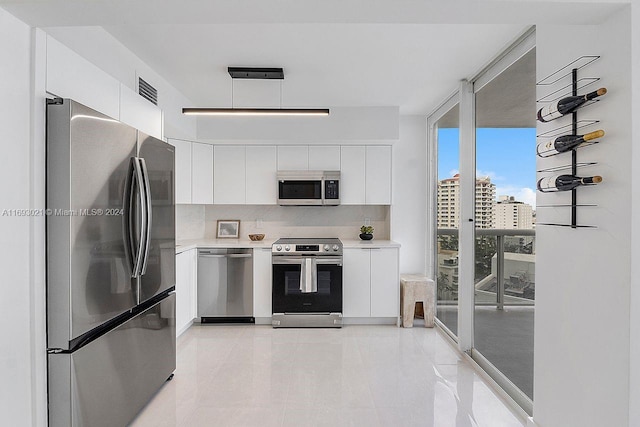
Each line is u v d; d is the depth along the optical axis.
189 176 4.91
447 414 2.68
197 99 4.56
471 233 3.85
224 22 1.83
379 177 5.18
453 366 3.54
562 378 2.01
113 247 2.26
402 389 3.06
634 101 1.57
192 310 4.68
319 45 3.10
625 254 1.59
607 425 1.70
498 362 3.22
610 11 1.66
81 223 1.98
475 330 3.76
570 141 1.84
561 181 1.88
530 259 2.73
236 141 5.00
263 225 5.58
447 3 1.65
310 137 4.89
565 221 1.98
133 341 2.53
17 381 1.74
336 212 5.57
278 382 3.18
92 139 2.06
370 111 4.86
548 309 2.14
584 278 1.84
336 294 4.75
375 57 3.33
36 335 1.84
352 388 3.07
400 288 4.93
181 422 2.56
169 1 1.62
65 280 1.90
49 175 1.90
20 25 1.76
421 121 5.30
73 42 2.44
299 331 4.59
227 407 2.76
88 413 2.05
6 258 1.67
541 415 2.21
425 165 5.29
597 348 1.76
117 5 1.66
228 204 5.23
